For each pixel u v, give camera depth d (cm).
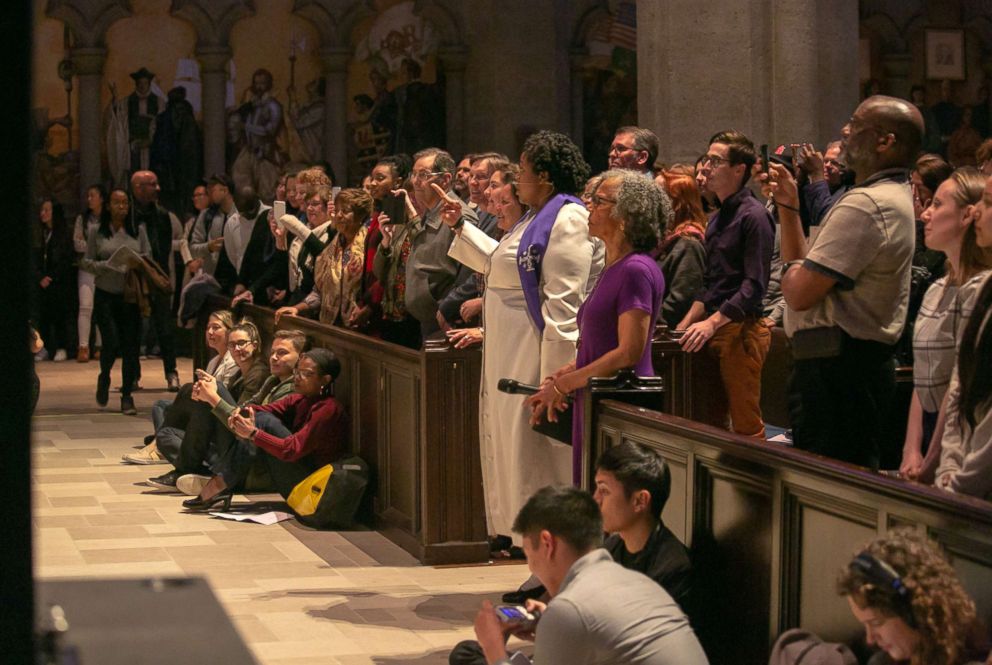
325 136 1681
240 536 649
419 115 1686
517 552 607
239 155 1656
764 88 880
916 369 367
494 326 520
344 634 476
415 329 713
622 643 287
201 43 1623
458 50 1661
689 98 888
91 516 690
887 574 221
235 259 1075
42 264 1447
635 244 431
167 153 1627
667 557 354
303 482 679
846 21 888
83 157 1595
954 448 311
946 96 1764
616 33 1689
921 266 507
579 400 445
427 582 558
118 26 1609
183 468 761
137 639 70
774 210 673
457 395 593
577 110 1688
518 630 345
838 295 366
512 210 526
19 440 71
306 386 711
